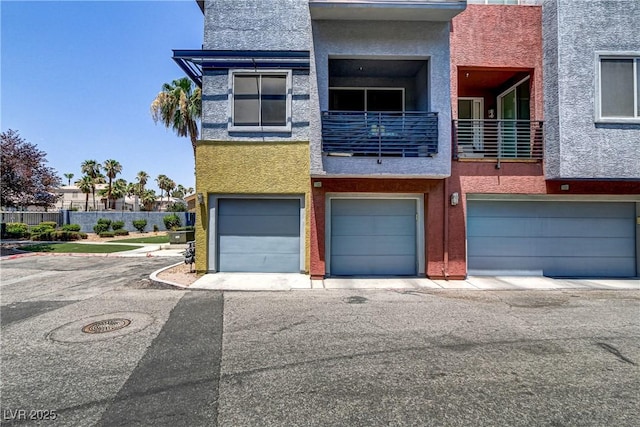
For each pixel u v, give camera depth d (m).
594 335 5.59
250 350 4.95
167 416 3.37
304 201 10.69
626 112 9.29
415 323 6.17
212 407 3.53
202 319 6.40
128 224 32.38
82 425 3.23
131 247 19.83
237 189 10.56
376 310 7.01
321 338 5.43
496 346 5.12
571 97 9.30
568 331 5.77
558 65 9.36
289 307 7.23
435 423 3.27
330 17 9.31
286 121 10.57
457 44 9.95
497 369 4.39
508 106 11.45
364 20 9.46
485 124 11.63
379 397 3.72
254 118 10.62
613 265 10.62
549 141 9.77
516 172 10.14
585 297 8.17
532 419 3.34
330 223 10.48
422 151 9.46
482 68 10.09
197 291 8.72
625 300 7.88
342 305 7.39
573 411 3.49
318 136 9.38
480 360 4.64
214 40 10.52
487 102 11.92
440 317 6.54
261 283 9.51
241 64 10.46
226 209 10.84
